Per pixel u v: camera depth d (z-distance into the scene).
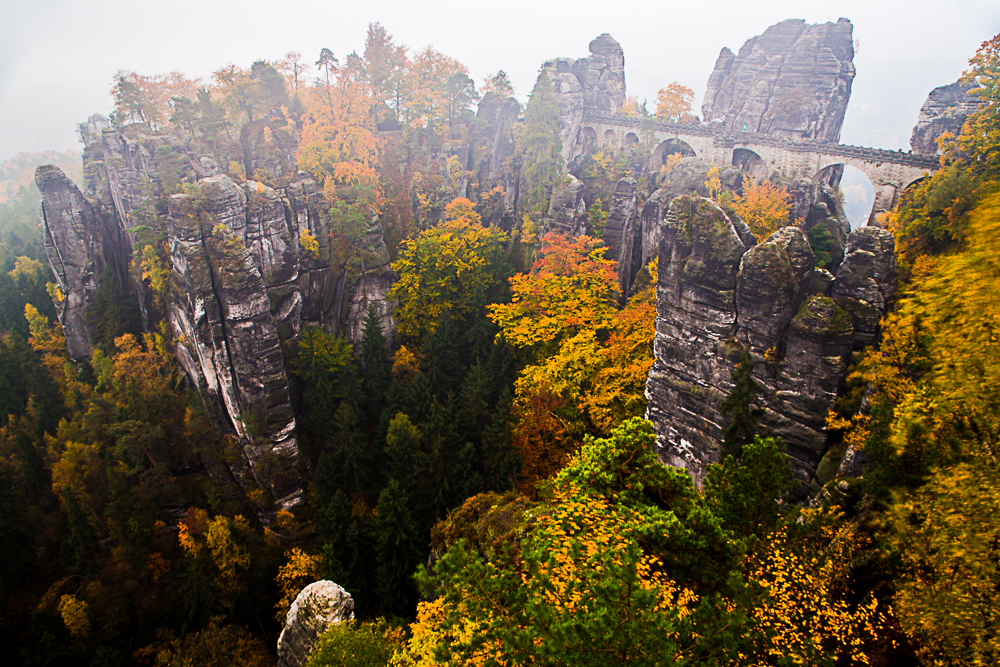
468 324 72.50
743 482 19.45
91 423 64.38
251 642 46.69
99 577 52.94
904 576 18.73
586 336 55.66
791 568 17.44
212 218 59.72
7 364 79.50
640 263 73.88
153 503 59.69
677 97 85.94
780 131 84.06
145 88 88.75
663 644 11.35
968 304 17.16
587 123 92.62
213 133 84.75
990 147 43.19
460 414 56.91
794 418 37.94
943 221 40.78
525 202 85.00
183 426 65.62
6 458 66.94
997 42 45.66
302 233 70.12
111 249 90.12
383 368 67.19
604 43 96.62
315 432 65.81
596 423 51.28
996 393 16.41
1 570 55.66
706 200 41.62
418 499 52.25
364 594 48.66
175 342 68.81
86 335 85.75
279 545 59.03
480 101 103.50
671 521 18.33
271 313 66.31
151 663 48.19
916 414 21.75
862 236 36.19
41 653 47.62
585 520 18.58
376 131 94.44
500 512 27.44
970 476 15.91
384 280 75.81
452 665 14.80
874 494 22.83
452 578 15.31
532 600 12.88
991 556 14.88
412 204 86.25
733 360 40.56
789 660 13.20
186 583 48.84
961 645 14.56
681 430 45.22
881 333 35.53
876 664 17.41
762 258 37.94
